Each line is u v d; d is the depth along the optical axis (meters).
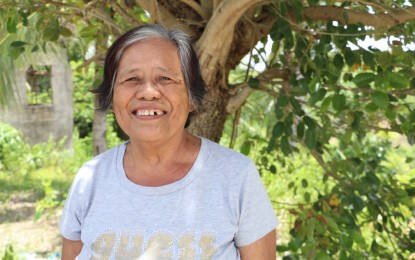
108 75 1.65
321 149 2.94
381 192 2.79
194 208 1.56
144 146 1.60
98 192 1.65
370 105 2.48
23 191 9.34
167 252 1.54
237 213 1.58
